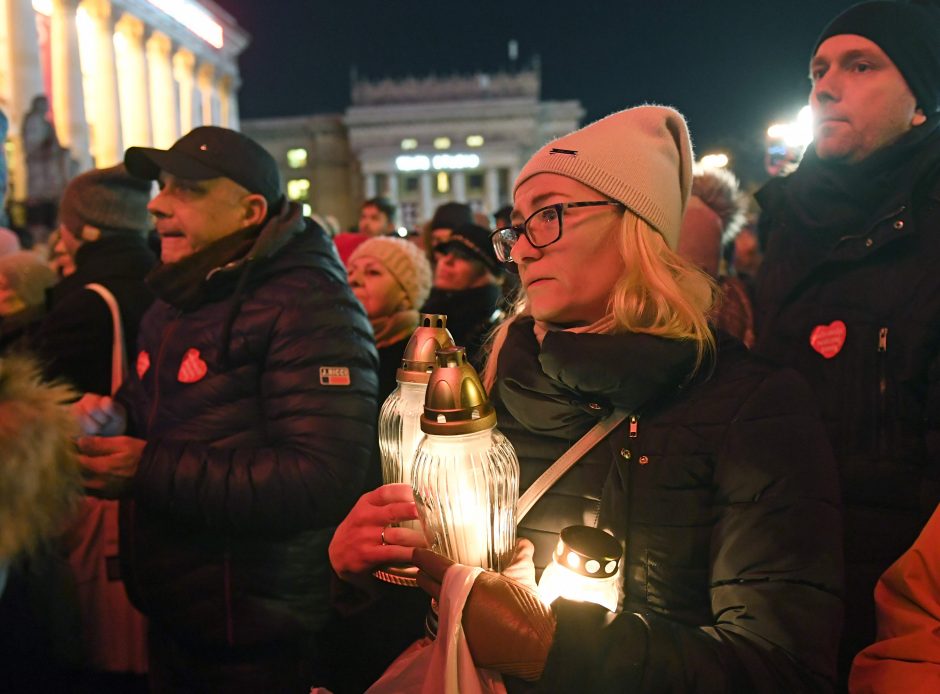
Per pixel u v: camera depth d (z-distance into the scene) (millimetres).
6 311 2945
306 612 1774
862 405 1524
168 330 1801
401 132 48875
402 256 2832
